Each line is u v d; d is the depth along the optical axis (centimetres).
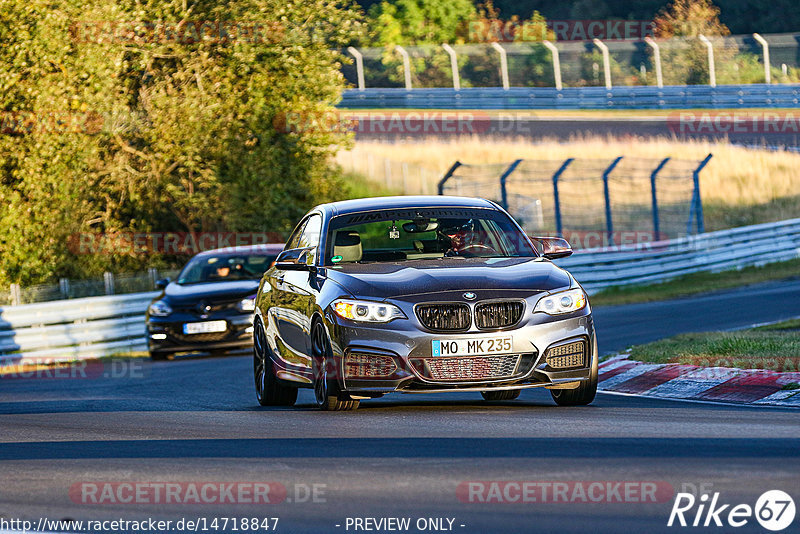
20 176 9638
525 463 2141
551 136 15700
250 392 4353
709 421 2706
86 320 8056
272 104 10212
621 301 9119
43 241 9719
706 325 6322
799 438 2356
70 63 9625
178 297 6669
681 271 10631
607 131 15975
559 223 10619
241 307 6625
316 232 3541
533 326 3008
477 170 14412
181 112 9894
